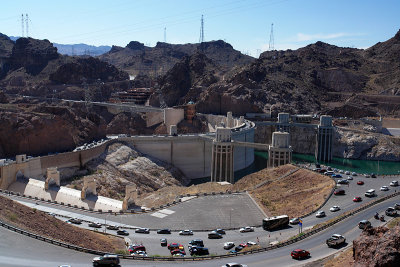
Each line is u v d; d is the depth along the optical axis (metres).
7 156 178.62
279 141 188.88
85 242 80.75
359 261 51.16
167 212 116.19
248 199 126.00
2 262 62.44
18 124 184.75
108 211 120.75
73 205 131.25
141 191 189.62
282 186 133.00
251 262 70.19
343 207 104.94
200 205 121.00
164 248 86.12
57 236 79.06
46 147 190.62
